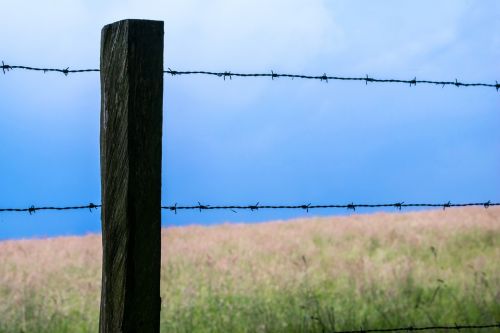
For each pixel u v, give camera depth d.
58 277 8.27
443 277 7.58
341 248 10.85
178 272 8.43
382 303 6.48
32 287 7.34
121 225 2.57
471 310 6.21
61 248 11.24
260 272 7.64
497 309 6.19
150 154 2.57
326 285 7.41
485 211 13.71
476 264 8.16
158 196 2.59
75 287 7.44
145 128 2.57
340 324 5.88
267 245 10.88
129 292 2.57
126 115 2.55
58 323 6.20
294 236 12.58
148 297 2.59
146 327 2.59
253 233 13.48
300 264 7.89
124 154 2.56
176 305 6.48
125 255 2.56
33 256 10.23
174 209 3.83
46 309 6.43
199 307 6.54
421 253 9.55
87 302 6.80
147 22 2.57
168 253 10.08
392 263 8.25
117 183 2.58
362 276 7.38
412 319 5.98
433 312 6.18
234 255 9.26
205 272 7.99
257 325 5.91
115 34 2.58
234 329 5.95
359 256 9.58
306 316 5.96
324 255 10.02
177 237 12.88
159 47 2.58
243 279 7.45
